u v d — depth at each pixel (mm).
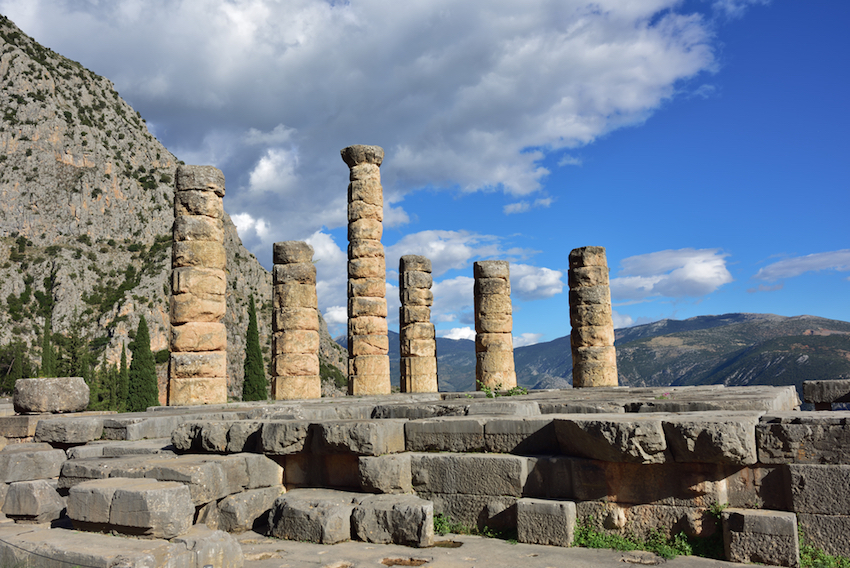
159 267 116125
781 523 6258
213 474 7770
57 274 108062
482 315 21719
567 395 14234
